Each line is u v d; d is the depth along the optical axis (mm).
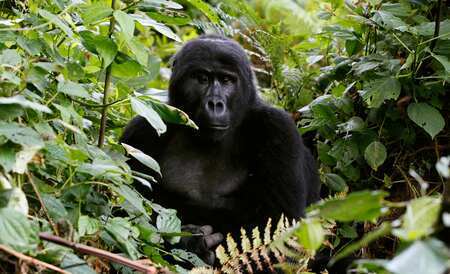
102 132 7633
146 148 10109
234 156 10453
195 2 8109
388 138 10719
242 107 10133
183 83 9914
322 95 11586
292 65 12742
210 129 9555
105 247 6738
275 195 9930
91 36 6992
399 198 10711
